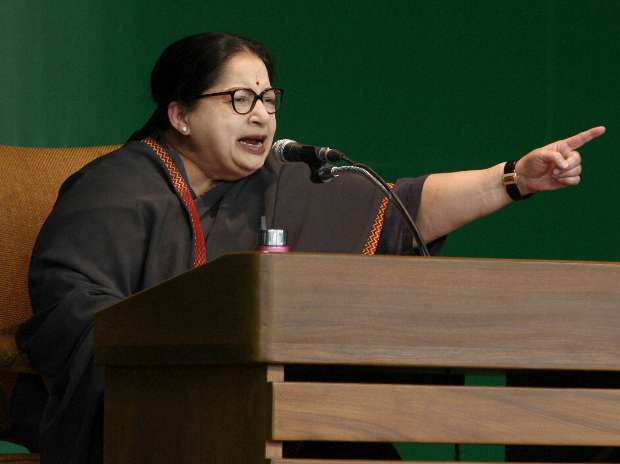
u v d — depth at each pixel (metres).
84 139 14.13
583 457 6.55
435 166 16.14
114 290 8.29
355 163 7.26
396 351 5.19
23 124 13.87
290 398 5.08
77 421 7.37
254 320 5.11
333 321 5.14
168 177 9.12
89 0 14.21
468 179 9.35
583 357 5.38
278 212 9.46
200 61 9.16
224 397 5.41
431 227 9.52
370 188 9.62
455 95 16.30
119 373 6.27
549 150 8.75
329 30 15.65
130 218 8.73
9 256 9.62
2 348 8.26
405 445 15.44
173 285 5.65
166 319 5.70
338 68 15.69
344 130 15.67
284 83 15.38
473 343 5.27
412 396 5.20
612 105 17.00
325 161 7.16
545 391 5.34
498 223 16.69
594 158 17.02
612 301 5.42
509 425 5.29
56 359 7.70
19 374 9.16
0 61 13.79
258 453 5.15
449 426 5.23
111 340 6.18
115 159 9.21
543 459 6.75
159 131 9.52
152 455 5.96
